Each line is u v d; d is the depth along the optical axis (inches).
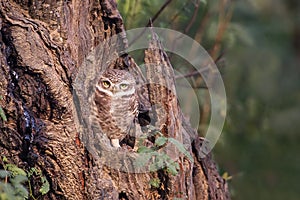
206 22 568.7
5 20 346.9
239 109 637.9
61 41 354.6
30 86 346.6
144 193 364.5
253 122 670.5
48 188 344.8
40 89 346.9
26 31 347.6
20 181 331.0
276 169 706.2
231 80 630.5
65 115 349.1
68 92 351.6
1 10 346.9
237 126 634.8
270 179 692.7
